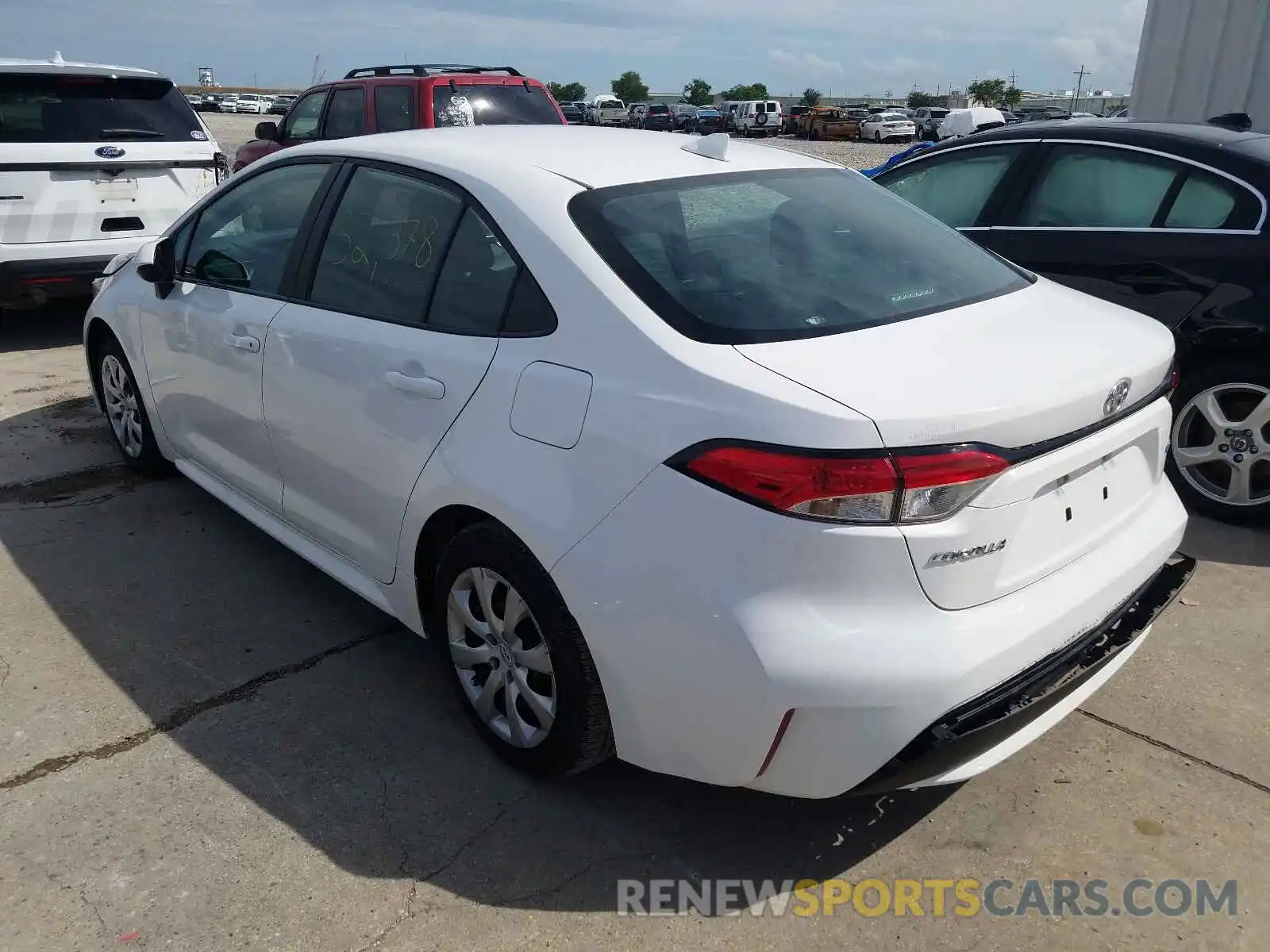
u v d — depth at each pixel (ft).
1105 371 7.50
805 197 9.63
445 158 9.53
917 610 6.63
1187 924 7.38
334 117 31.91
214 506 14.55
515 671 8.54
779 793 7.16
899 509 6.44
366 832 8.25
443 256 9.11
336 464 10.03
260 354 10.93
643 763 7.69
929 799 8.70
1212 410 13.67
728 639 6.72
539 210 8.44
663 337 7.36
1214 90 24.07
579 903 7.57
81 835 8.16
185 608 11.76
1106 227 14.65
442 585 9.09
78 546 13.24
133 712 9.79
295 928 7.32
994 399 6.70
